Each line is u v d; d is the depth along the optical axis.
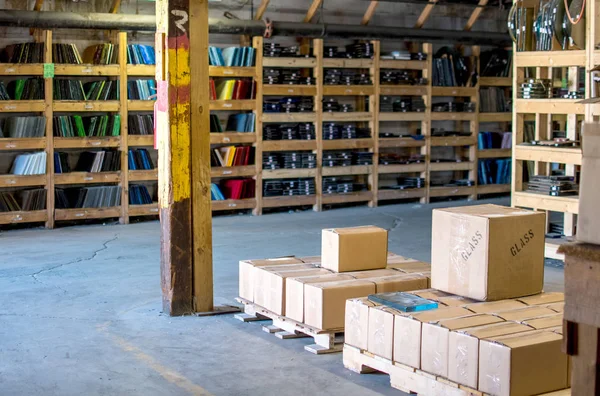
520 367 3.55
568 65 7.32
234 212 10.92
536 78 8.12
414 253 8.07
